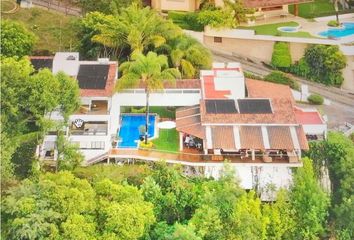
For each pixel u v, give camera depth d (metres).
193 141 72.75
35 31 90.44
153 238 60.22
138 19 83.00
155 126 75.81
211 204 61.12
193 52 82.12
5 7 95.31
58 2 102.69
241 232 60.53
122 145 72.31
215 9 95.00
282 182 69.75
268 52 92.88
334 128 82.94
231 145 69.12
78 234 54.00
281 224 65.62
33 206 54.50
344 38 90.62
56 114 69.12
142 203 59.66
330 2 102.38
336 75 90.25
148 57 73.19
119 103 76.50
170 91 76.75
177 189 63.94
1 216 54.91
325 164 73.56
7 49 79.38
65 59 77.81
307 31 93.50
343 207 68.56
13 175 62.03
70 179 58.47
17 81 63.31
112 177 65.56
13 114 62.28
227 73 79.69
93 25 85.19
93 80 74.44
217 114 72.12
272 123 71.00
